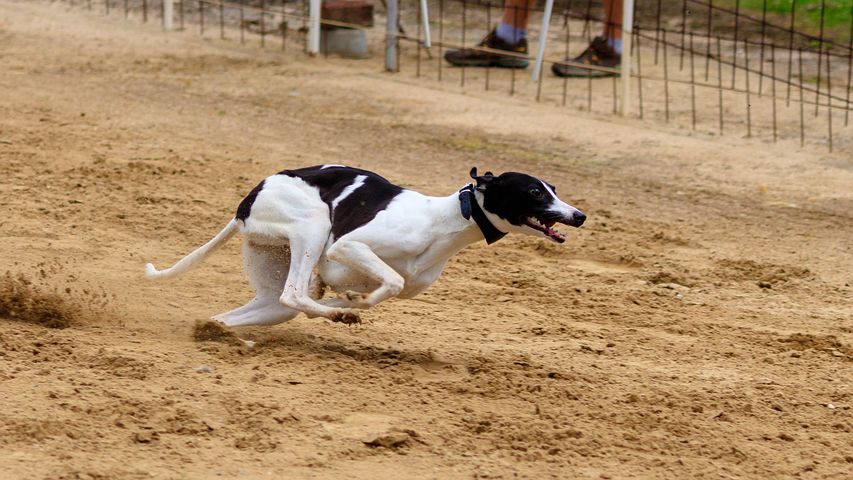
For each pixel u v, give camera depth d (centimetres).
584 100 2427
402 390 896
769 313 1245
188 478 705
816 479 802
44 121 1997
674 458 812
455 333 1090
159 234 1380
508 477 748
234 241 1370
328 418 822
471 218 915
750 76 2641
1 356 897
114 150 1816
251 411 818
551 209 900
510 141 2062
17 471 693
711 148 2034
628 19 2244
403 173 1792
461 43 3011
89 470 701
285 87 2456
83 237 1331
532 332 1116
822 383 1021
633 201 1703
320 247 936
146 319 1040
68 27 3044
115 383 856
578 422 865
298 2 3447
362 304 909
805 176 1867
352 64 2755
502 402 895
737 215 1650
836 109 2330
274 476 720
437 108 2311
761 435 877
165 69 2592
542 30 2583
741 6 3181
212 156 1822
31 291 1058
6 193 1502
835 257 1466
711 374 1025
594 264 1413
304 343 1002
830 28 2964
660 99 2442
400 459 763
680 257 1442
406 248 916
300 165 1805
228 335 980
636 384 976
